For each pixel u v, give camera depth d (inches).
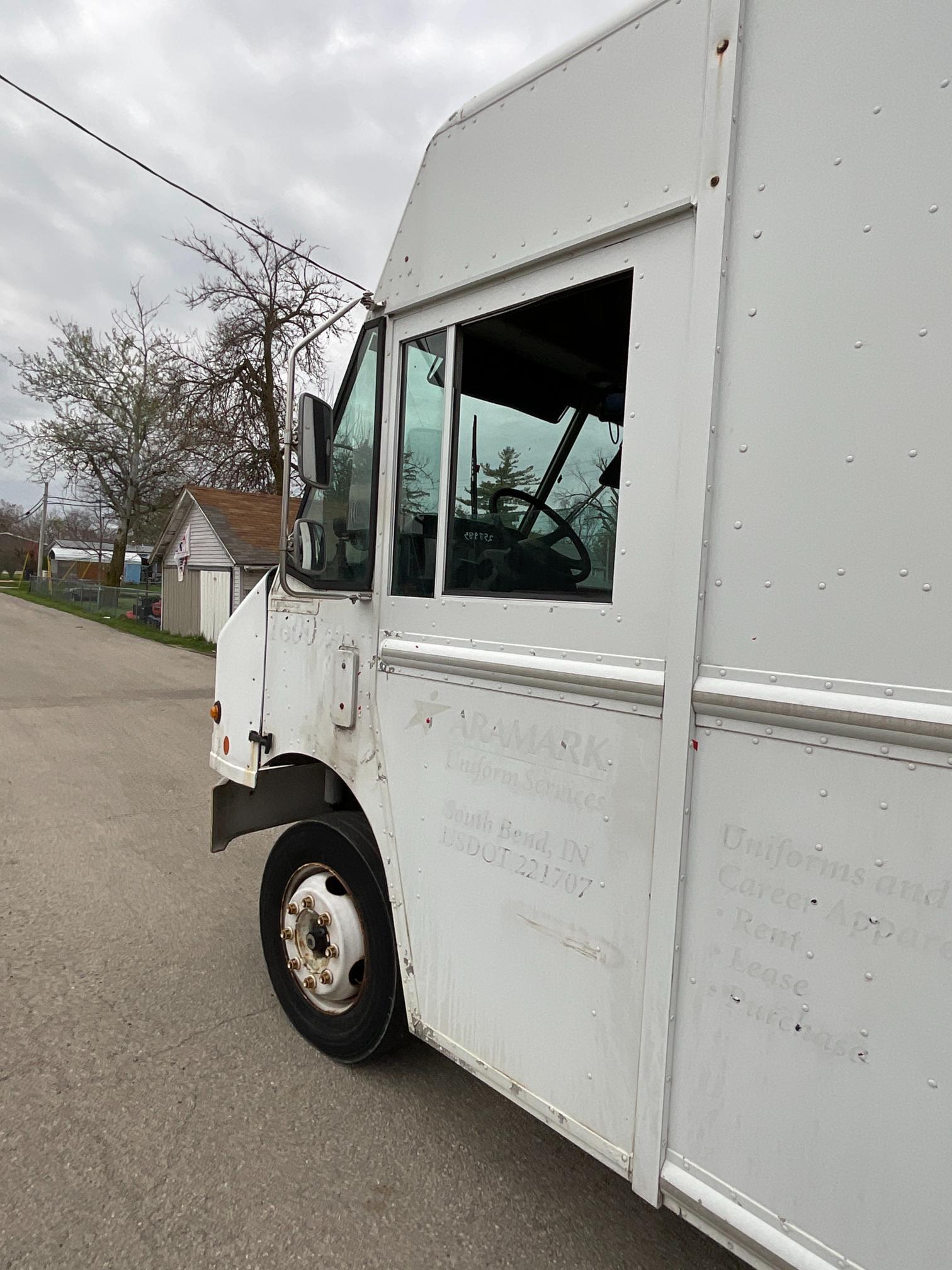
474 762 78.3
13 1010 117.8
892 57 49.3
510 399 77.4
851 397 51.2
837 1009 52.6
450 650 80.2
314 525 102.7
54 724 332.2
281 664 108.5
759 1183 56.9
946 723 46.7
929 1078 48.6
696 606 59.0
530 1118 98.6
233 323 909.2
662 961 61.9
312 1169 88.4
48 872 172.1
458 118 79.6
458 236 79.4
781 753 54.8
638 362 63.9
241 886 168.1
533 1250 79.0
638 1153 64.1
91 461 1296.8
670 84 61.3
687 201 59.9
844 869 51.9
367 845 100.0
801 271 53.5
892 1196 50.3
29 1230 78.4
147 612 927.0
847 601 51.4
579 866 68.6
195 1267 75.1
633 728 64.2
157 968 131.9
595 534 70.2
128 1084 101.6
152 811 218.8
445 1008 83.0
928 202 47.9
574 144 68.3
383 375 89.7
